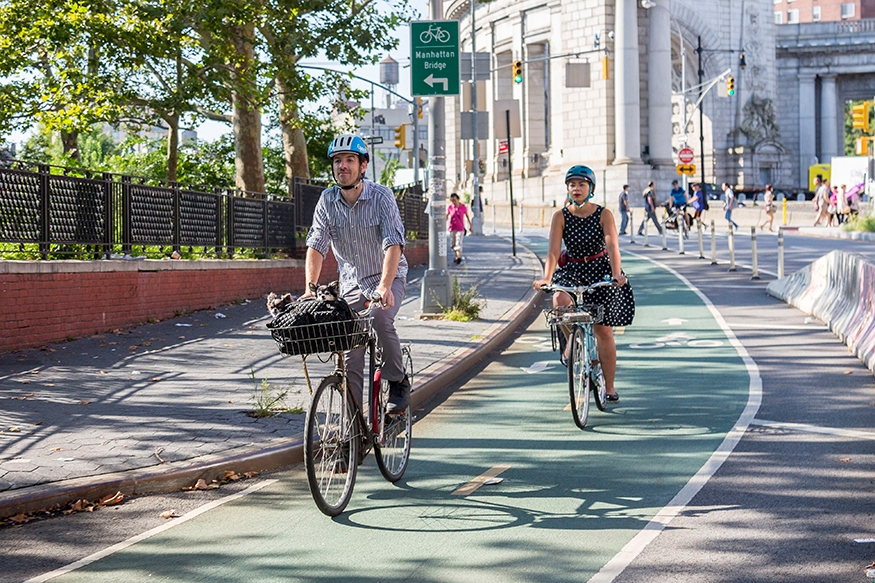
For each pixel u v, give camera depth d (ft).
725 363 40.14
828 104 321.52
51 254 45.39
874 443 26.40
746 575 17.04
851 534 19.01
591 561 17.98
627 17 220.43
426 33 54.85
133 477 23.21
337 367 21.56
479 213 149.59
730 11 273.75
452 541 19.36
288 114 93.04
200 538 19.99
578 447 26.99
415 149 153.58
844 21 317.63
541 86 256.52
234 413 29.99
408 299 63.36
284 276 68.08
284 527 20.57
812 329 48.65
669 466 24.63
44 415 29.53
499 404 33.65
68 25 72.28
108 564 18.53
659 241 125.39
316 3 79.51
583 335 29.66
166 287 52.26
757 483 22.81
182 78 79.92
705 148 274.98
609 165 224.94
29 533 20.42
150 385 34.42
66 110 75.46
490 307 58.95
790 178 288.92
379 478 24.47
